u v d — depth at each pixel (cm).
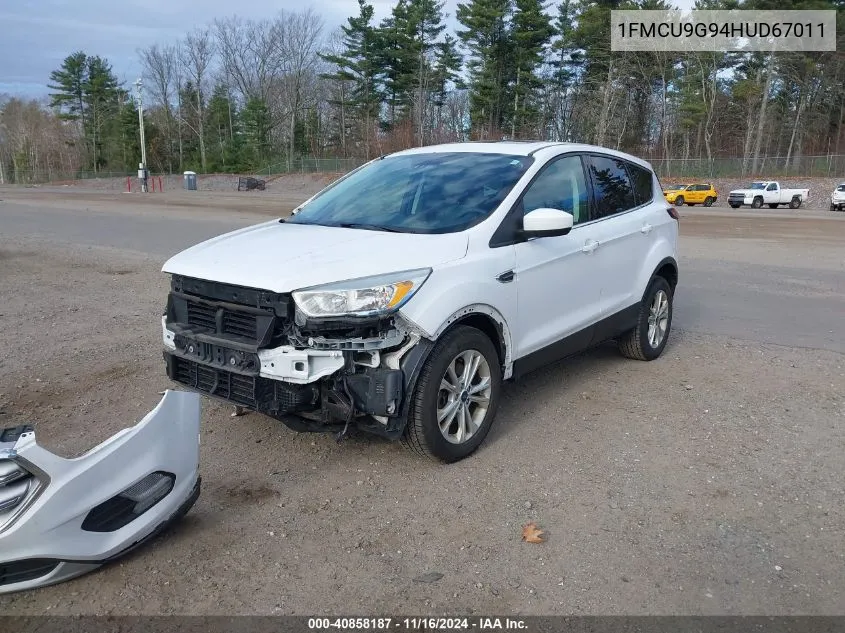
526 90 6538
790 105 7131
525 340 483
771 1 5647
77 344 704
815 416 528
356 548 350
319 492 405
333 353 377
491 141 587
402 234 439
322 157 8281
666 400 560
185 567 332
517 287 464
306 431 406
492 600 312
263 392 390
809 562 342
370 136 7375
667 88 6762
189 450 357
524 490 409
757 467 442
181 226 1955
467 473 430
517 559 342
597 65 6494
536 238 483
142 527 330
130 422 497
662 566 337
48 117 11106
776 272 1233
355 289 375
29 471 293
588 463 445
